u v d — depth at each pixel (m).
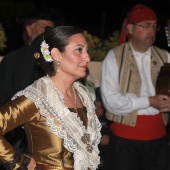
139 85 4.47
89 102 3.24
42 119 3.02
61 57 3.05
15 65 4.01
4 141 2.98
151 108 4.46
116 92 4.43
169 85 4.41
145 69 4.52
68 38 3.02
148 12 4.43
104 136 4.78
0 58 5.28
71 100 3.16
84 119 3.16
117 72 4.47
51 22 4.51
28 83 3.91
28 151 3.13
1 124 2.94
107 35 10.81
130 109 4.40
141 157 4.58
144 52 4.55
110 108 4.46
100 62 5.42
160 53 4.63
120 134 4.51
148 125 4.47
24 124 3.08
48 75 3.13
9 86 4.04
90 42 5.81
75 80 3.18
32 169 3.02
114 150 4.55
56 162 3.02
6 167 3.03
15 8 9.55
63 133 3.01
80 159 3.04
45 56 3.07
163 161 4.58
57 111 3.02
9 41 8.71
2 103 4.07
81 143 3.05
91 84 3.89
